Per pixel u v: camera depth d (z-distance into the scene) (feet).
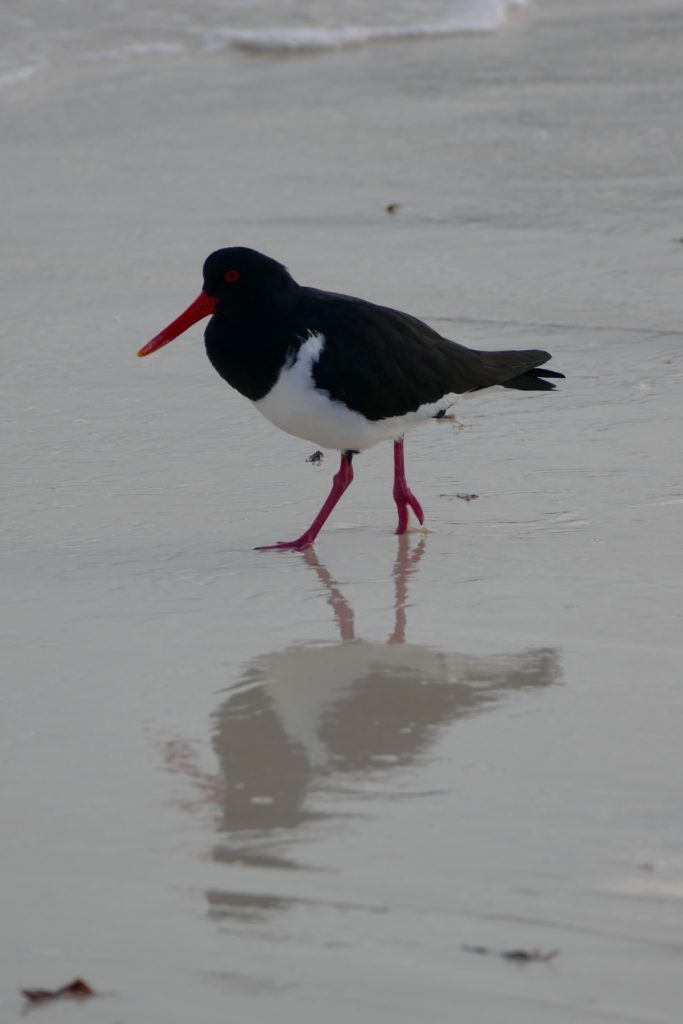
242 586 36.40
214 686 30.55
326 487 43.80
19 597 35.53
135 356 54.90
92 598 35.53
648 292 60.39
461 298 59.82
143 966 21.20
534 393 50.42
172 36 108.58
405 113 88.99
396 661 31.83
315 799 25.82
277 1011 20.22
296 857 23.97
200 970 21.09
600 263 63.93
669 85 94.12
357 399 38.68
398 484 40.09
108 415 49.26
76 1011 20.21
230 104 91.91
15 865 23.77
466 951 21.52
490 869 23.58
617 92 92.84
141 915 22.40
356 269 63.36
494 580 36.52
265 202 73.05
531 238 67.36
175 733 28.45
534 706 29.50
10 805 25.68
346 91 94.84
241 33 107.76
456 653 32.22
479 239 67.31
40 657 32.01
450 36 111.14
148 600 35.47
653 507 41.11
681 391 50.37
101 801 25.81
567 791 26.04
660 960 21.33
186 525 40.73
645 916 22.36
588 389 50.67
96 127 86.84
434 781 26.43
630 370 52.39
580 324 57.00
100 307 60.03
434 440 46.91
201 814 25.36
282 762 27.22
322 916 22.36
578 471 43.91
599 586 35.94
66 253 66.49
